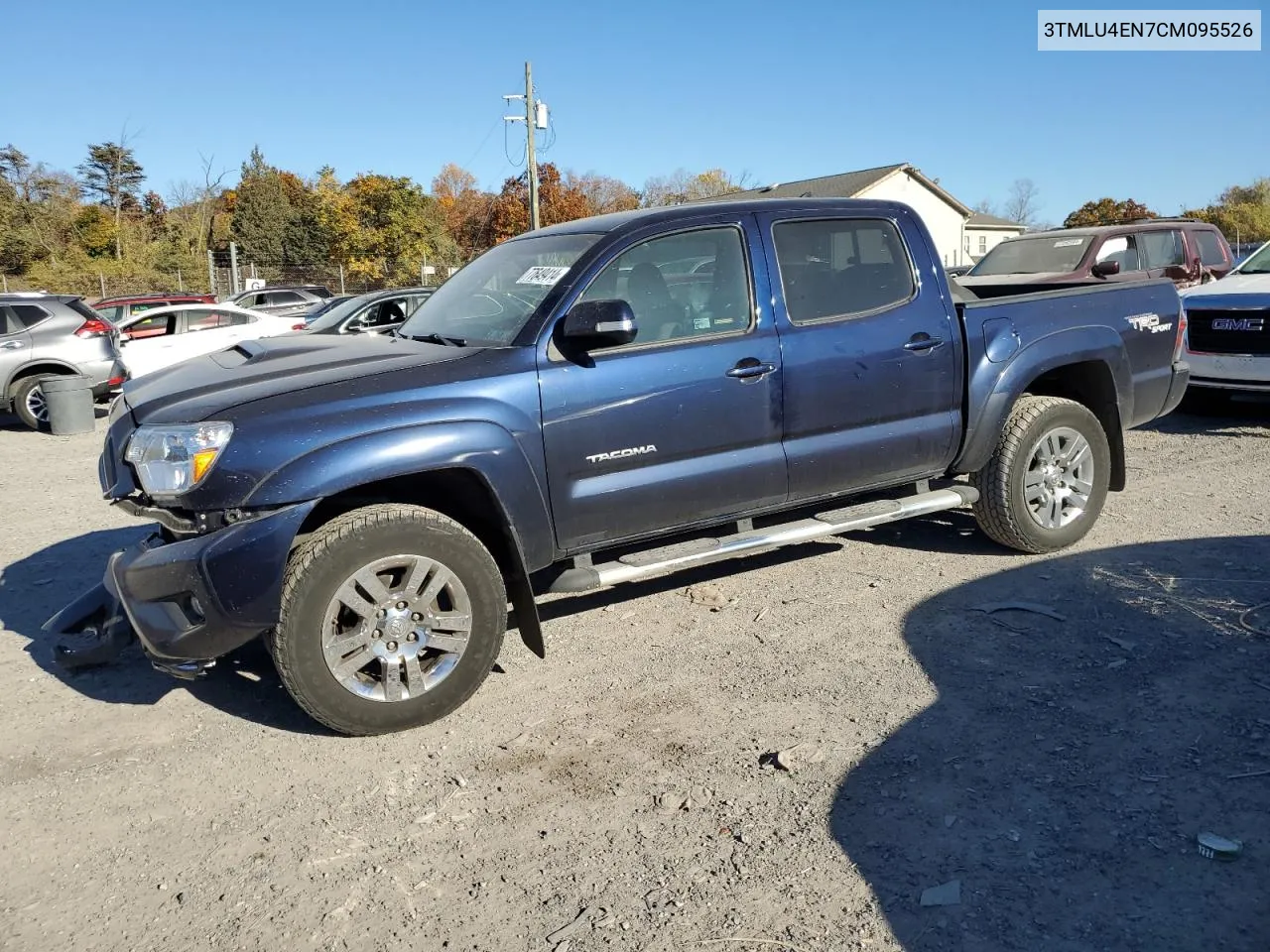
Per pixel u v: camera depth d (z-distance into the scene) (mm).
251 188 58344
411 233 47875
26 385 12500
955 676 4000
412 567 3678
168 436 3512
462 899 2787
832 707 3807
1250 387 8648
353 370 3830
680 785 3314
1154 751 3355
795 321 4562
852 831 2998
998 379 5043
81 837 3184
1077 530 5453
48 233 49062
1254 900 2598
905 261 4941
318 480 3482
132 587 3629
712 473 4359
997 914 2596
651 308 4285
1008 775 3256
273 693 4195
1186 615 4473
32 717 4047
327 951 2604
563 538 4102
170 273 48844
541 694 4062
